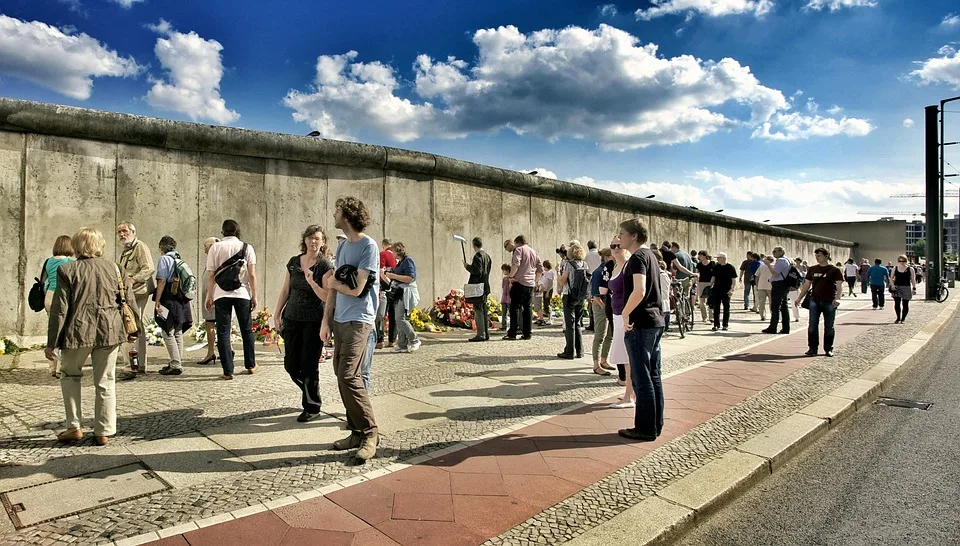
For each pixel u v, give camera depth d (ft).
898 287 46.57
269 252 34.17
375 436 13.71
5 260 26.48
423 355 27.91
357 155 37.29
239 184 33.19
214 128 31.73
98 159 28.89
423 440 15.07
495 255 47.62
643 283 15.17
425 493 11.81
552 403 19.03
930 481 13.83
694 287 40.32
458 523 10.55
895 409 20.47
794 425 17.01
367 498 11.51
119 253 29.32
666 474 13.16
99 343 13.79
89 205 28.58
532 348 30.50
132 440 14.56
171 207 30.91
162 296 21.80
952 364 29.32
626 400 18.88
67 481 12.01
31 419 16.08
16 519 10.30
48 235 27.50
